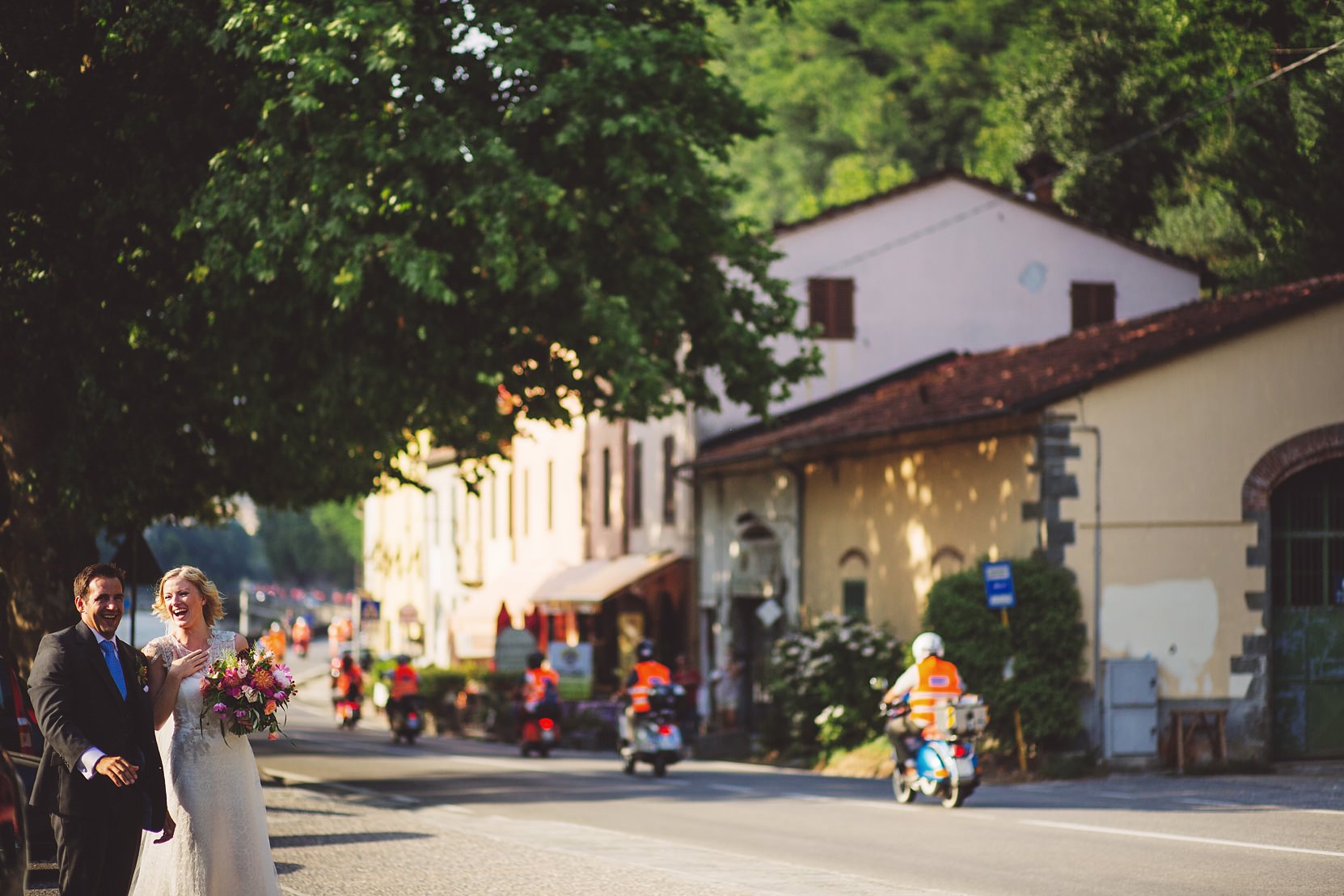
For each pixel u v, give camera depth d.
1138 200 99.50
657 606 86.50
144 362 38.22
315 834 30.08
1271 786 42.81
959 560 55.66
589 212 40.28
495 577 119.56
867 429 59.19
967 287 81.56
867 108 138.25
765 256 47.53
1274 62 70.00
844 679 55.53
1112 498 50.22
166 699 16.52
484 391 42.06
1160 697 50.06
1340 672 51.59
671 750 49.62
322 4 37.00
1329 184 71.06
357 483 47.81
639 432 90.00
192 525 48.88
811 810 37.03
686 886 23.39
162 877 16.56
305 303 37.91
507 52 38.91
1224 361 50.84
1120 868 26.12
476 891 22.97
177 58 36.72
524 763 59.06
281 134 36.56
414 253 36.59
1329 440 50.94
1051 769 48.03
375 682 111.50
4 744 23.17
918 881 24.83
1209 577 50.53
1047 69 103.00
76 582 16.61
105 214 36.44
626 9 43.62
